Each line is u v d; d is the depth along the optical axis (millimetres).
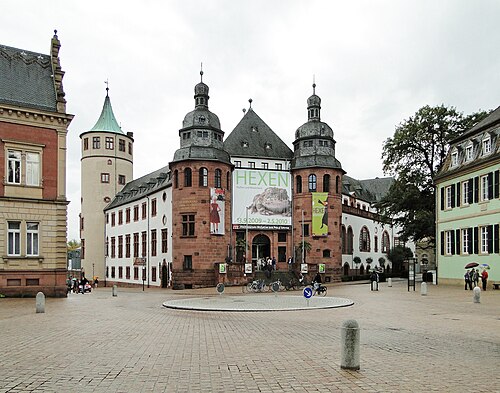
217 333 15328
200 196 52125
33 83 35250
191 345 12922
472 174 41750
